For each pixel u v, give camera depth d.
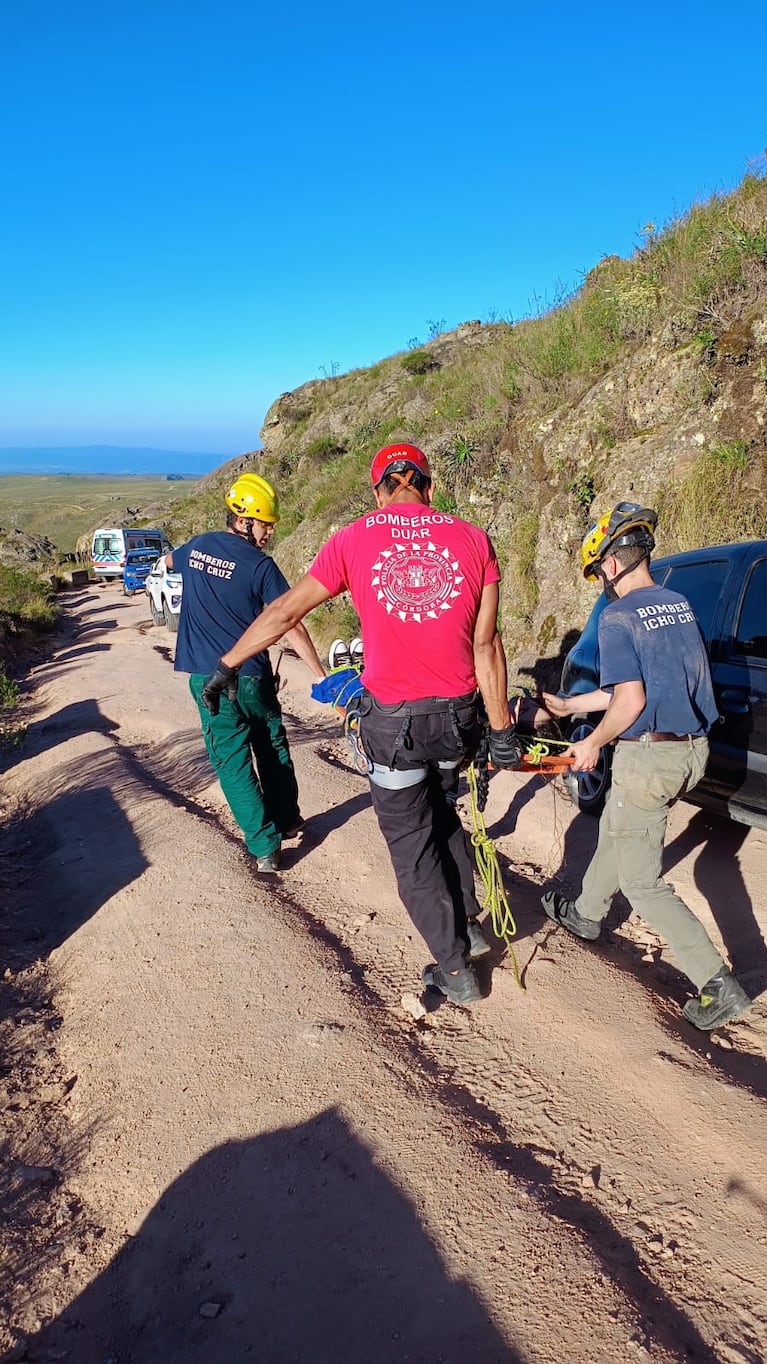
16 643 16.98
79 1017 3.84
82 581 38.75
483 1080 3.19
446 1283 2.32
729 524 7.98
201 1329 2.30
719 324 9.14
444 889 3.47
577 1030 3.41
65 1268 2.56
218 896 4.77
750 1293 2.28
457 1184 2.65
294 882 5.00
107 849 5.66
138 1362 2.27
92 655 14.95
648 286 10.50
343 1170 2.74
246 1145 2.89
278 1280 2.39
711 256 9.80
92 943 4.45
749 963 3.96
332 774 6.93
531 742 3.49
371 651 3.02
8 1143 3.10
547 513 10.02
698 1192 2.61
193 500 46.16
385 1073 3.20
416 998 3.62
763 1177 2.64
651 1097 3.02
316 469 27.02
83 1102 3.28
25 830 6.45
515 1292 2.28
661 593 3.41
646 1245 2.44
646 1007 3.57
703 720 3.39
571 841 5.37
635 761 3.36
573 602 9.41
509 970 3.86
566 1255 2.37
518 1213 2.53
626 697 3.26
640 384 9.65
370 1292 2.32
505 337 16.94
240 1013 3.65
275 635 3.21
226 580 4.66
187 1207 2.69
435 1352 2.14
